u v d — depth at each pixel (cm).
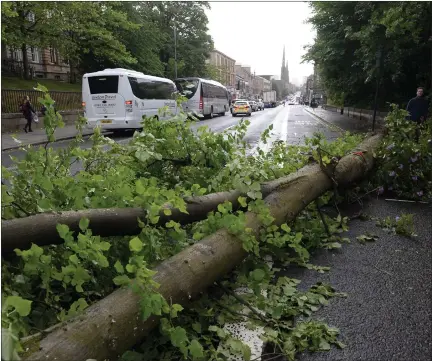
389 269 393
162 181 447
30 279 237
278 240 341
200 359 237
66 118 2570
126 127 1962
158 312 205
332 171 507
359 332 285
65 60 3400
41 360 163
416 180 661
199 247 280
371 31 1639
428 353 263
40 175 276
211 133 467
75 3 2256
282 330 284
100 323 192
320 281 364
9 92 2184
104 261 221
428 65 2017
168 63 4909
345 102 3856
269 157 530
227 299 313
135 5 3847
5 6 1730
